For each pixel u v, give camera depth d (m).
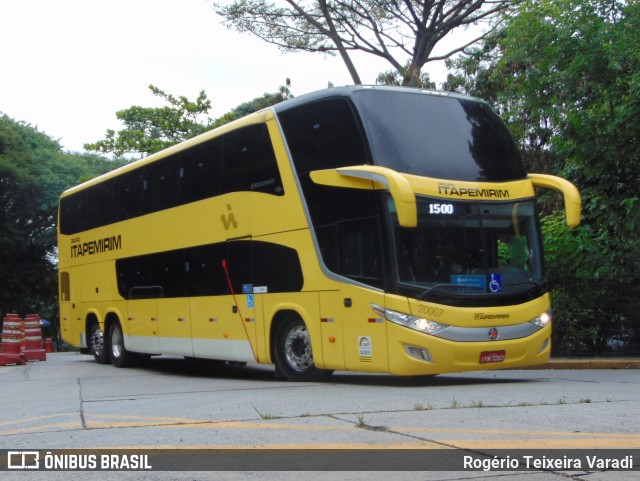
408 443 6.68
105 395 11.54
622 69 16.19
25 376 16.30
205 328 14.91
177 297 15.91
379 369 11.01
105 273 19.28
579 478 5.50
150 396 11.12
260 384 12.68
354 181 11.40
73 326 21.16
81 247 20.75
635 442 6.61
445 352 10.79
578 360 15.70
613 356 16.64
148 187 17.33
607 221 16.44
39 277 48.84
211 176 14.88
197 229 15.27
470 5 29.75
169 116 44.34
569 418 7.84
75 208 21.38
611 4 16.81
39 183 50.72
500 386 11.33
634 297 16.53
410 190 10.27
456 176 11.46
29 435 7.69
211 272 14.73
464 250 11.21
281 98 30.98
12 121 59.91
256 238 13.45
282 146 12.87
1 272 46.19
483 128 12.16
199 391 11.74
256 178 13.52
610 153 16.08
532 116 17.83
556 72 16.94
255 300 13.44
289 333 12.85
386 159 11.09
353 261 11.41
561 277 16.70
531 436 6.91
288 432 7.38
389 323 10.82
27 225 48.06
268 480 5.62
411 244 10.92
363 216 11.21
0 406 10.37
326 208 11.89
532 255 11.84
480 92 26.34
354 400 9.62
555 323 16.58
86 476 5.91
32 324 22.39
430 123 11.73
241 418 8.37
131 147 43.50
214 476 5.78
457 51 30.27
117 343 18.86
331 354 11.79
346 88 11.70
